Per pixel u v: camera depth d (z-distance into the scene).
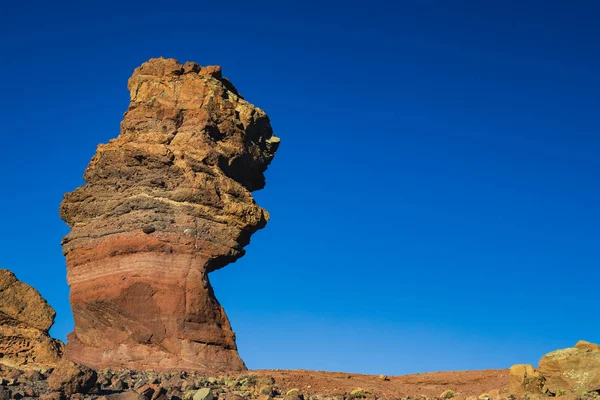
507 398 26.34
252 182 39.53
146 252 33.81
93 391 21.59
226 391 25.73
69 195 36.28
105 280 33.91
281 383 29.31
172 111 36.75
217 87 37.88
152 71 38.34
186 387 25.23
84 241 34.97
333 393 27.83
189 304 33.03
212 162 35.84
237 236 34.97
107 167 35.91
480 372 35.12
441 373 35.56
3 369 31.31
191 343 32.53
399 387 31.11
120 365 32.19
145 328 32.69
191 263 33.78
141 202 34.69
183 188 34.72
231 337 33.88
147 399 21.80
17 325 36.03
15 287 36.59
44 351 35.22
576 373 26.83
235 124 37.69
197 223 34.34
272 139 40.59
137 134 36.41
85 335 33.88
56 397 20.83
